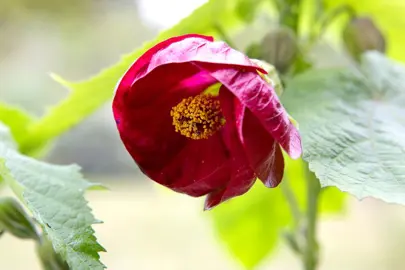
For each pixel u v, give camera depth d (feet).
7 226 1.06
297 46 1.20
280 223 1.50
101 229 1.82
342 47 1.31
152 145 0.95
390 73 1.15
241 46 1.40
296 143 0.88
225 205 1.48
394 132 1.04
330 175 0.97
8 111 1.27
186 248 1.84
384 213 2.08
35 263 1.70
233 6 1.26
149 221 1.90
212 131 0.96
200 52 0.89
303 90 1.11
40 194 1.01
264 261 1.56
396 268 1.88
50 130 1.29
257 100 0.87
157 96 0.95
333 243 2.01
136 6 1.82
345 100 1.10
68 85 1.15
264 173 0.88
